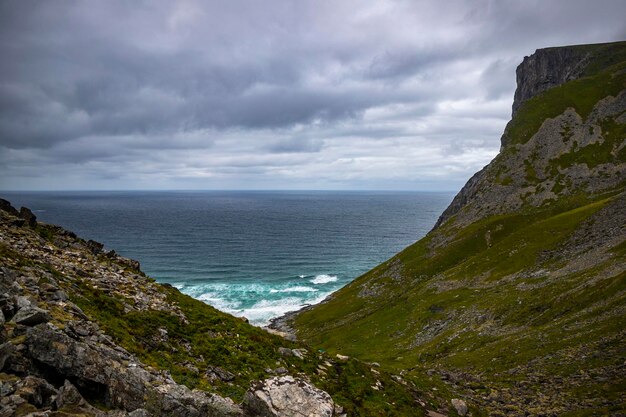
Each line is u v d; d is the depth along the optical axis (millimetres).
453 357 60094
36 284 23094
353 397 27984
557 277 78812
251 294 145125
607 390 35844
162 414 16578
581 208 119750
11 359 15336
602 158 154625
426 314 89250
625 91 179375
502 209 147750
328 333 99500
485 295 86500
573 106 183750
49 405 14172
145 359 21609
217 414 17547
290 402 19578
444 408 32062
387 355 75250
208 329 29672
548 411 33156
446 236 143000
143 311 28141
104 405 16109
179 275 170000
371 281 129000
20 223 34812
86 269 31391
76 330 19625
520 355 50875
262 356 28812
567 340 50469
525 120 188875
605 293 59000
